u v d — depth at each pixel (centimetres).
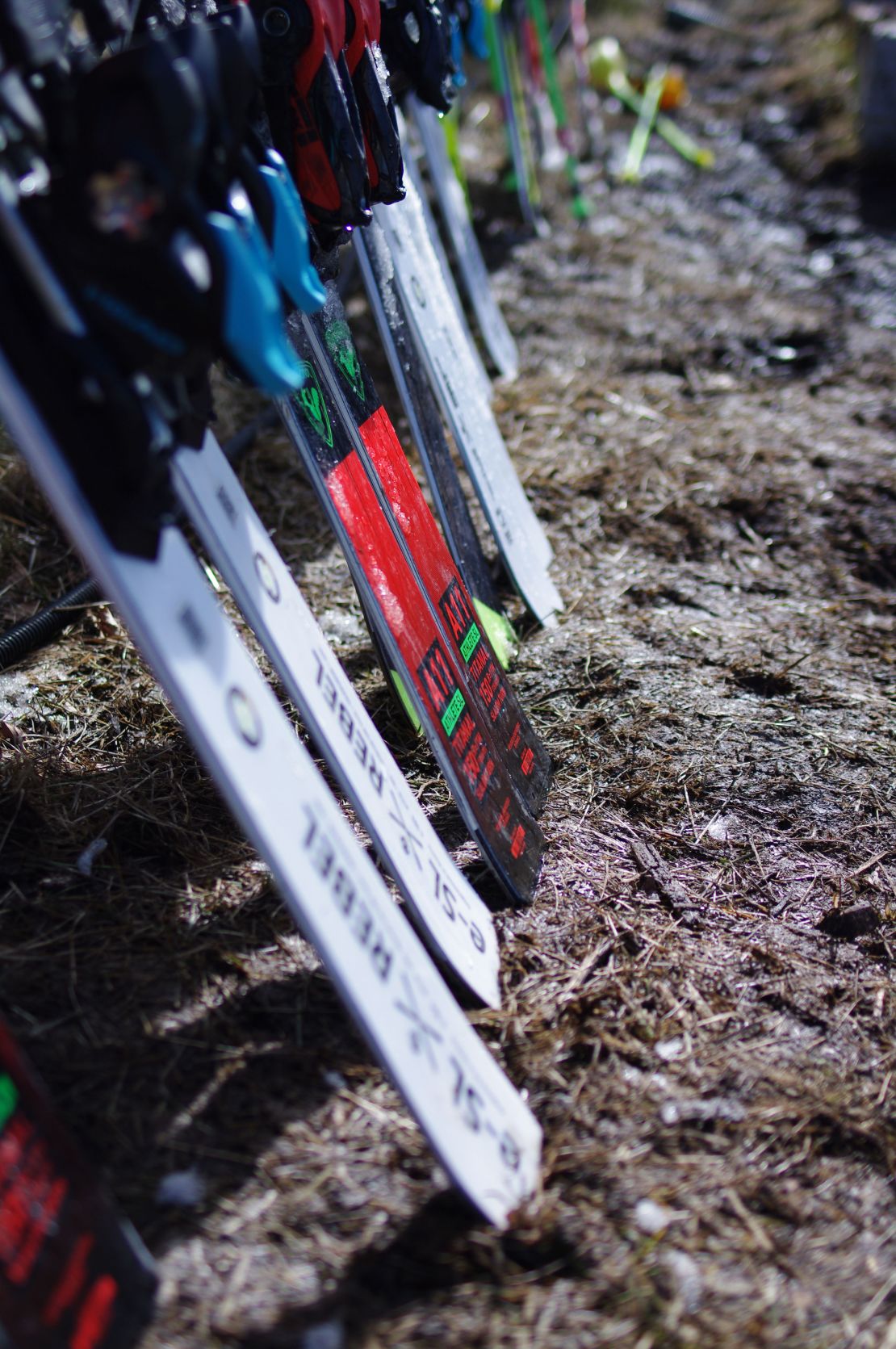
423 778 264
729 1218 171
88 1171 152
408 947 179
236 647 168
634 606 338
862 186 697
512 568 322
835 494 396
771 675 305
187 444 168
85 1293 143
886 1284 164
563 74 833
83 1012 195
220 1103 182
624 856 245
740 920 229
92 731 263
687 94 838
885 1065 199
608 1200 172
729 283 574
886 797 266
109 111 133
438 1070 167
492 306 487
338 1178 173
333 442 225
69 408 138
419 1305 157
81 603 305
